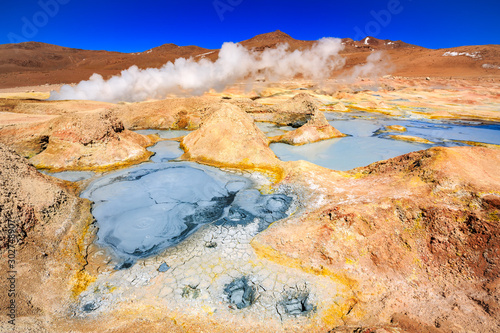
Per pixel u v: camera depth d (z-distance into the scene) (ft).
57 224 43.24
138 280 35.96
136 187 62.69
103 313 30.96
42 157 74.90
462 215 37.27
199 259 39.65
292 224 45.06
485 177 43.70
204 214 51.78
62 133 76.18
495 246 33.04
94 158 75.20
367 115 165.17
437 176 44.32
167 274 36.91
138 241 44.37
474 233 35.29
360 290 33.55
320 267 37.01
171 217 50.98
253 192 59.62
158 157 82.99
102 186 63.10
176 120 129.29
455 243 35.70
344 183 56.80
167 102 136.36
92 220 49.67
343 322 29.55
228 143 79.82
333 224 41.14
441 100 209.36
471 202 38.45
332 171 64.13
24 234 37.35
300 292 33.81
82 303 32.40
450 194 40.98
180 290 34.19
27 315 28.45
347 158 86.99
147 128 127.54
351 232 39.86
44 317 29.17
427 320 28.27
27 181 46.73
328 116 162.61
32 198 43.52
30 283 32.32
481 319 27.32
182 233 46.29
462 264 33.88
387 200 43.19
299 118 136.87
